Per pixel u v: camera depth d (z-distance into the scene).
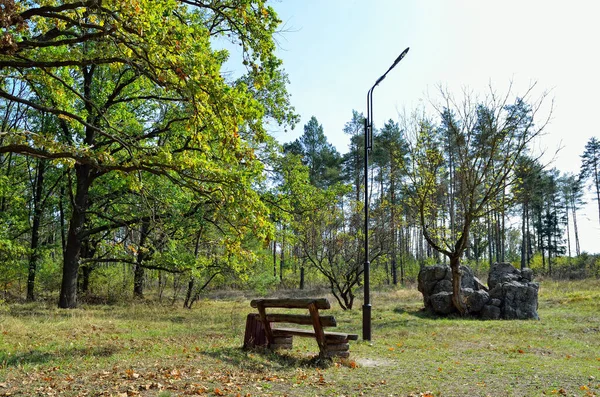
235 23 10.12
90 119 18.39
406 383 7.18
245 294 35.75
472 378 7.60
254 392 6.34
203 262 21.20
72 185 22.92
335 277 23.52
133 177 9.88
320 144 52.94
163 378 6.86
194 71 8.28
